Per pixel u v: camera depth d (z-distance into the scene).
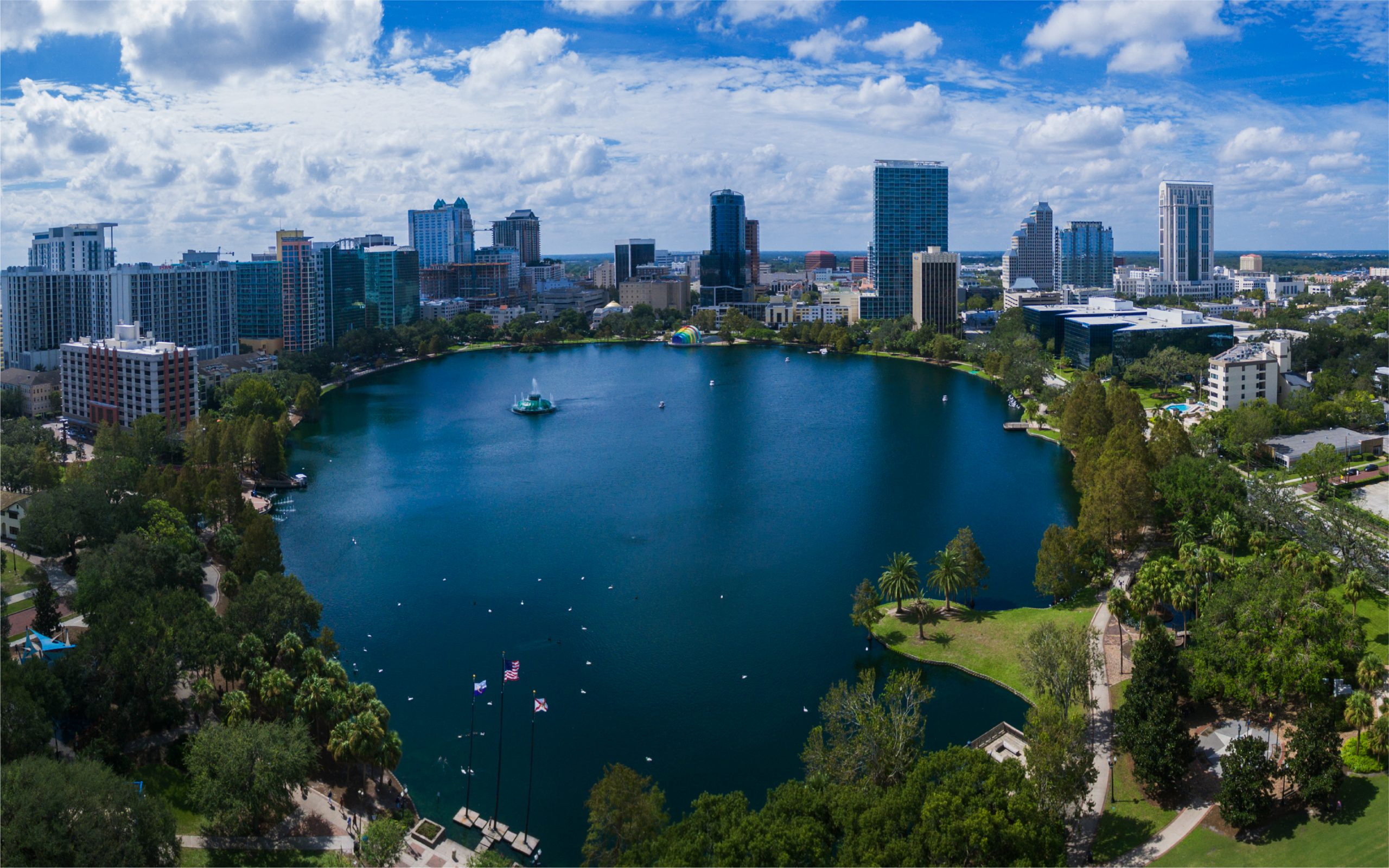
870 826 157.62
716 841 159.50
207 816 183.88
